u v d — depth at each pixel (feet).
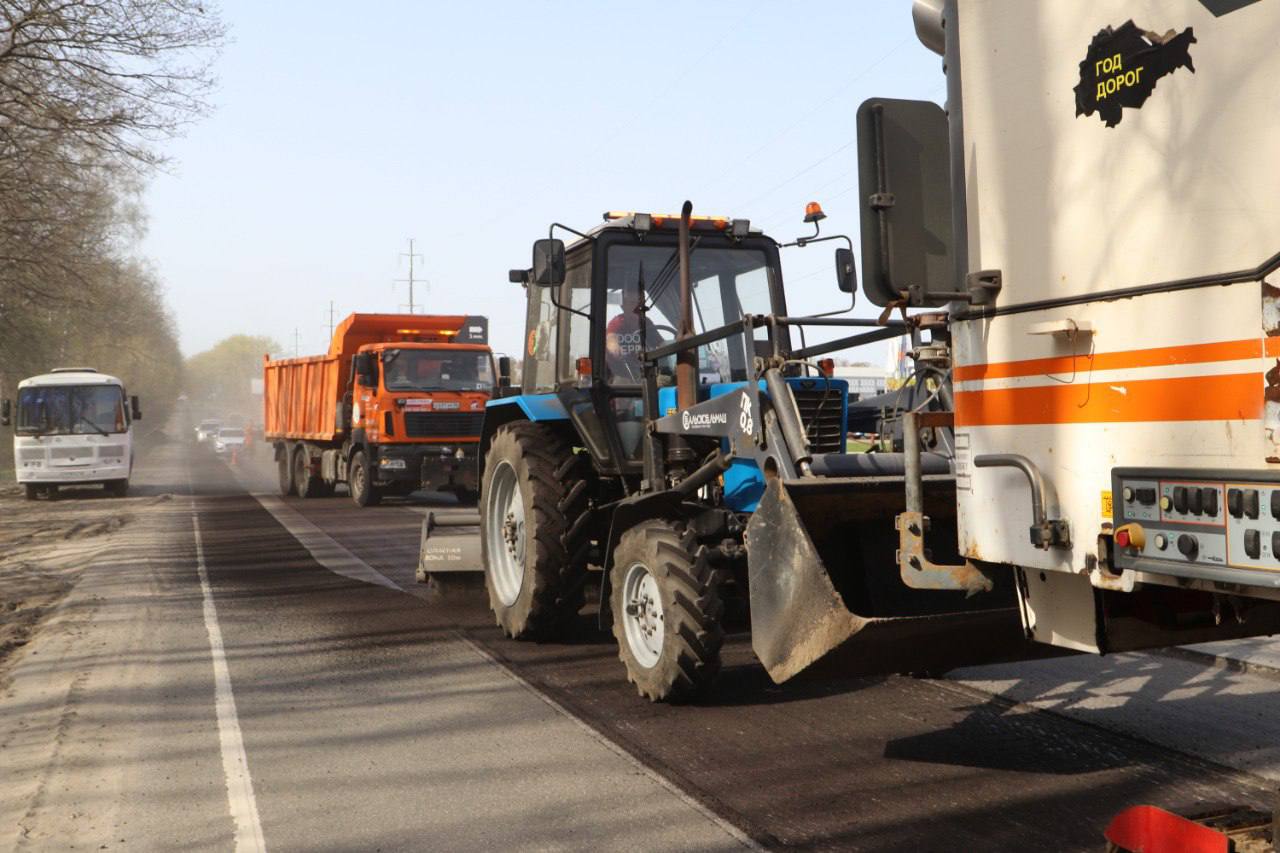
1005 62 10.58
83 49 69.92
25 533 53.26
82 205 94.73
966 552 11.30
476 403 64.75
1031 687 19.38
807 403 19.19
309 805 14.10
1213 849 8.39
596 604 29.17
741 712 18.17
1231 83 8.45
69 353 178.70
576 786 14.64
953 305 11.32
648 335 22.61
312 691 19.90
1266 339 8.17
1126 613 10.74
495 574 25.05
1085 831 12.73
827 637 13.97
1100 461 9.61
